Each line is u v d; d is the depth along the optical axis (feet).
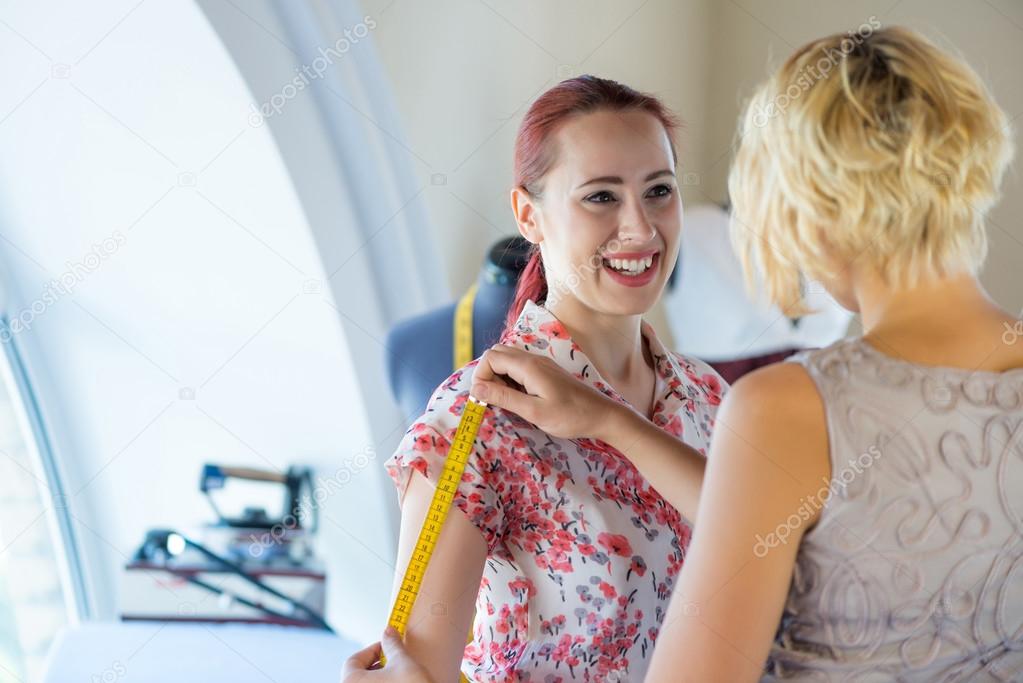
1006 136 3.58
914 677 3.48
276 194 14.03
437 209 14.16
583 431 4.78
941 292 3.54
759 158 3.71
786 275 3.76
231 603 13.23
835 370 3.44
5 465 15.26
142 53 12.99
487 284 11.75
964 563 3.41
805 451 3.38
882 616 3.42
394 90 13.19
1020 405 3.45
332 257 14.30
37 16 12.65
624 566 4.99
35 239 14.69
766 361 13.32
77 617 15.67
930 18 14.52
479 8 14.05
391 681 4.50
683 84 16.56
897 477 3.36
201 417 15.48
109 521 15.76
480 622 5.22
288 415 15.40
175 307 15.20
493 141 14.66
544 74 14.98
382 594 15.44
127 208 14.49
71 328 15.20
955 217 3.47
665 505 5.18
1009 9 13.71
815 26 15.92
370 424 15.19
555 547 5.01
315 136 13.41
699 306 13.66
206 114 13.48
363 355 14.84
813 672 3.49
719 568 3.43
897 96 3.44
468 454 4.90
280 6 12.41
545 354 5.31
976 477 3.39
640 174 5.16
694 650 3.44
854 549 3.38
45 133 13.82
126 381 15.51
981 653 3.51
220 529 14.37
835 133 3.46
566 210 5.22
